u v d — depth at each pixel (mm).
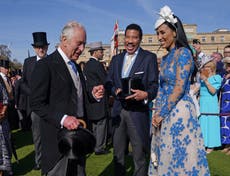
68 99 2910
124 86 3891
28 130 9945
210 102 6590
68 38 2889
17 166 5703
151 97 3830
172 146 3250
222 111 6742
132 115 3969
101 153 6453
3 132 4672
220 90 6898
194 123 3273
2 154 4648
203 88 6633
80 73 3215
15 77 12016
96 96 3195
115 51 8859
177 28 3297
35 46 5207
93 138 2850
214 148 7137
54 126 2881
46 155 2896
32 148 7203
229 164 5750
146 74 3943
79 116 3078
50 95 2871
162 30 3326
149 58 3979
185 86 3209
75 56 2973
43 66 2836
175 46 3350
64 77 2900
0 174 4727
